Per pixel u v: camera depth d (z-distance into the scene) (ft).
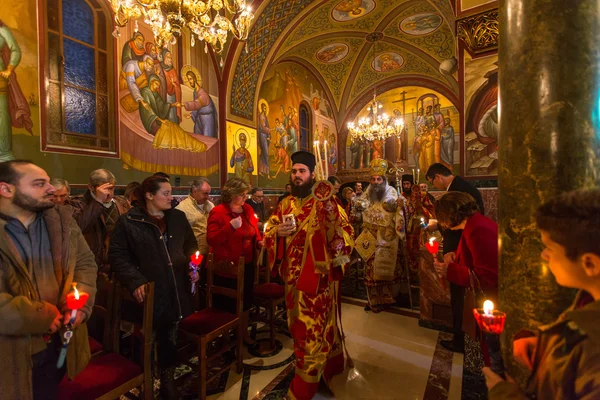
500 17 3.47
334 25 24.45
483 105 11.78
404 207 12.67
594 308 1.79
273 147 26.48
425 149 33.73
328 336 6.83
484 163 11.86
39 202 4.24
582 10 2.91
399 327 10.95
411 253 14.19
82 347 4.74
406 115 34.78
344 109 36.99
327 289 6.85
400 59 30.55
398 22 24.50
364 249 12.66
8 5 9.78
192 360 8.94
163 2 8.12
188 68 16.78
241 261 7.84
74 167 11.63
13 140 9.91
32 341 3.98
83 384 4.87
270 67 24.04
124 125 13.52
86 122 12.26
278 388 7.41
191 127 16.97
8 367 3.71
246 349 9.35
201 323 7.26
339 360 7.66
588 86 2.89
